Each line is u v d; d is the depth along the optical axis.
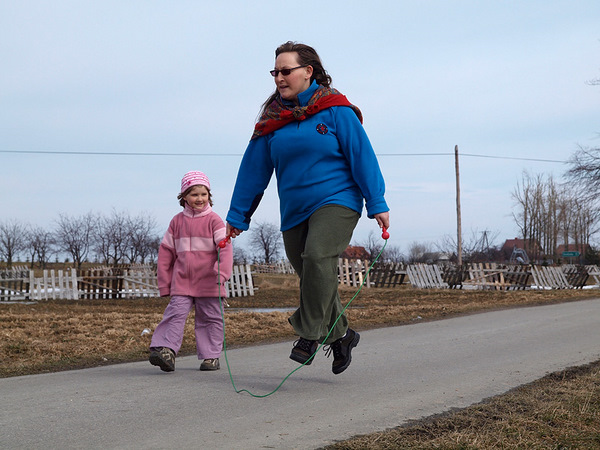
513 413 3.52
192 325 8.65
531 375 4.70
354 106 3.87
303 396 3.79
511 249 90.75
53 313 11.87
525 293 19.48
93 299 18.58
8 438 2.77
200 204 4.92
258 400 3.65
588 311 10.94
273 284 25.78
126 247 41.59
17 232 46.66
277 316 10.28
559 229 71.06
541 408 3.63
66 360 5.70
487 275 24.34
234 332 7.98
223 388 4.00
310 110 3.79
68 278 18.52
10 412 3.28
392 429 3.09
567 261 76.50
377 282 25.05
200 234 4.91
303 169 3.78
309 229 3.74
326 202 3.73
